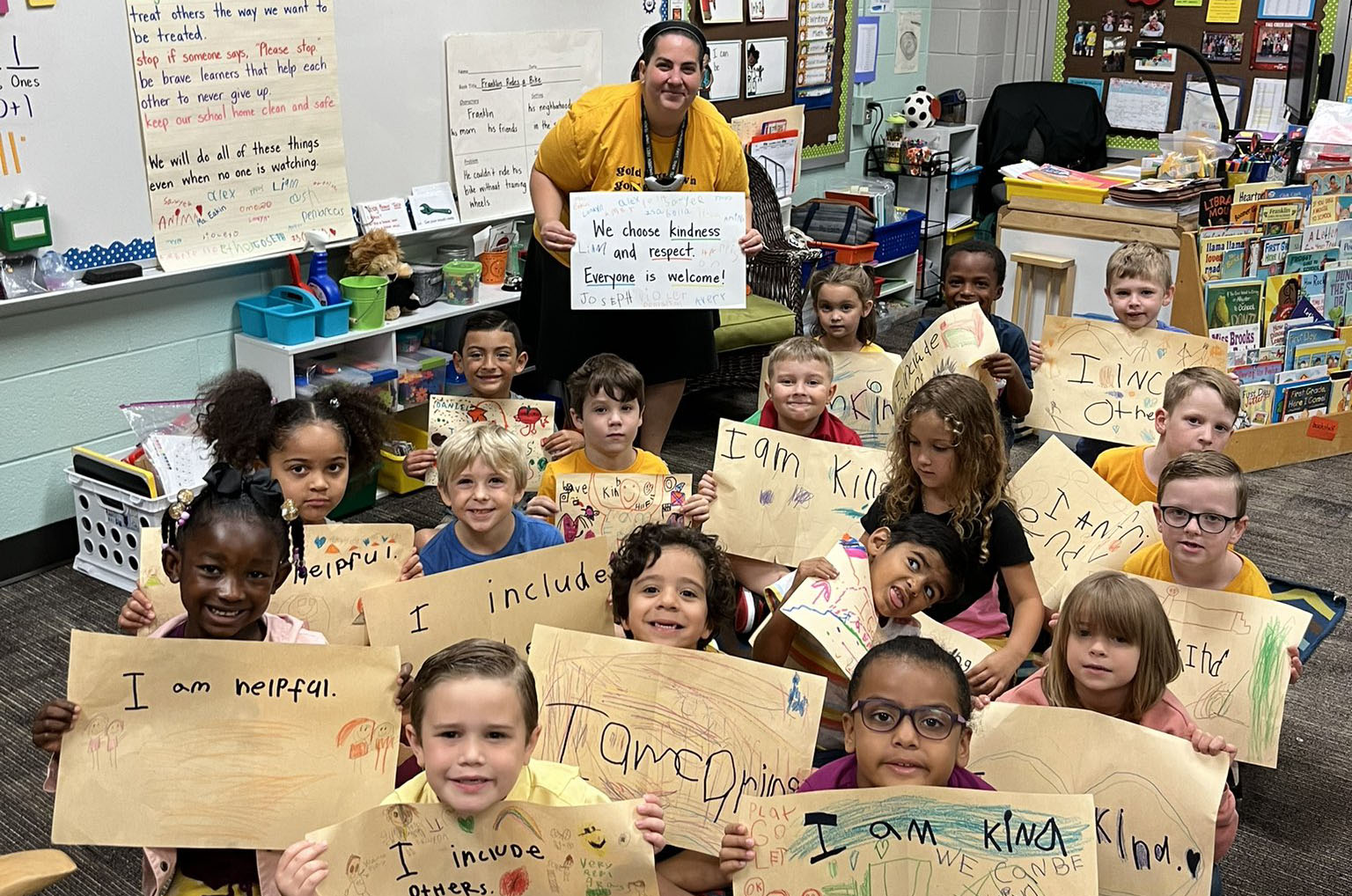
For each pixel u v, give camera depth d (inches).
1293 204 177.2
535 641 71.7
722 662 70.4
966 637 86.0
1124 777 69.5
